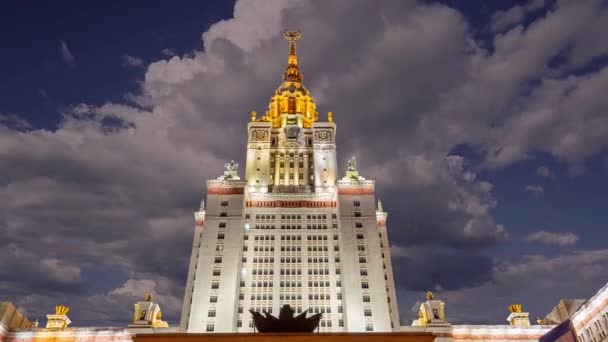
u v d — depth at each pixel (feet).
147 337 87.92
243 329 348.59
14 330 310.86
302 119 493.36
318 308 360.89
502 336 327.26
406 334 88.89
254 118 488.02
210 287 353.31
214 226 384.27
